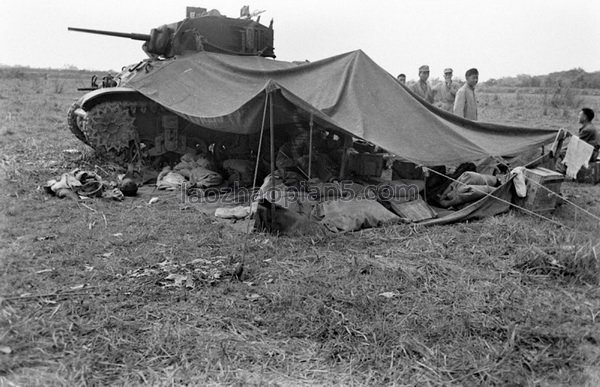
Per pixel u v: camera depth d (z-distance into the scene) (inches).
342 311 165.6
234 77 336.2
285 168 313.4
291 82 321.4
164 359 136.1
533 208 276.5
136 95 367.6
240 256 210.7
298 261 208.4
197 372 131.0
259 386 126.0
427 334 152.8
